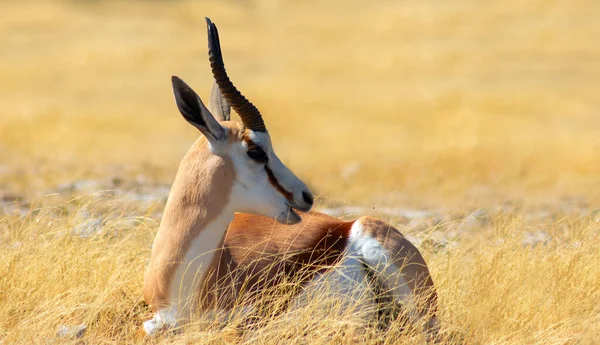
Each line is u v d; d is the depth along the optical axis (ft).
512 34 515.50
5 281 79.77
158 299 72.38
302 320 72.23
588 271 87.45
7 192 145.69
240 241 76.69
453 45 490.08
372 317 76.23
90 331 74.95
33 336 71.46
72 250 85.97
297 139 264.31
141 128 274.36
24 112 290.15
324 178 193.16
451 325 76.07
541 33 509.35
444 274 86.89
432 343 72.79
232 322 72.33
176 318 71.72
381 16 605.31
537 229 119.14
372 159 224.74
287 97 345.72
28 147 228.63
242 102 70.79
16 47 459.32
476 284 81.97
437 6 619.26
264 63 454.81
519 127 284.82
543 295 81.51
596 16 558.56
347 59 460.96
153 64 421.59
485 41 499.51
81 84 367.45
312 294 75.10
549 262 88.89
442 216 131.34
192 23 595.06
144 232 96.78
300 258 76.69
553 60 435.12
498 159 221.66
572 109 319.06
